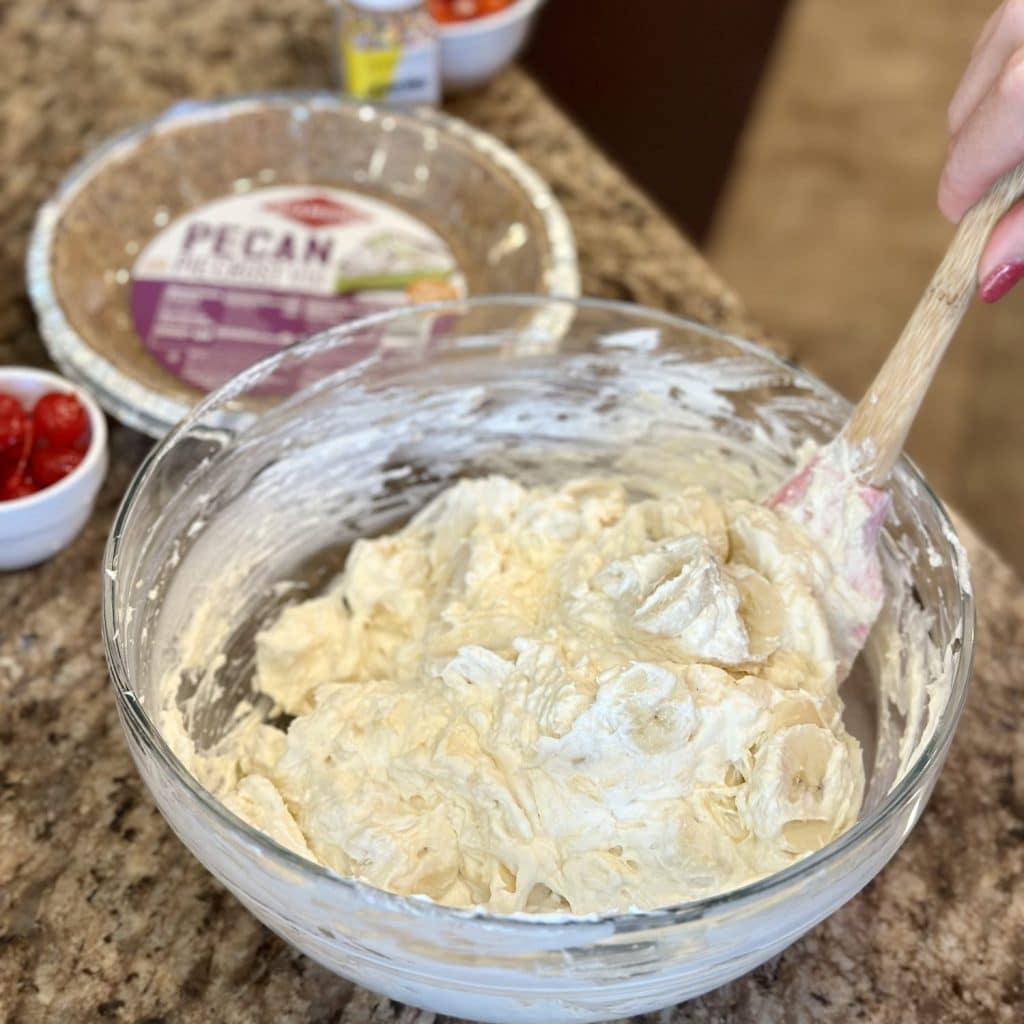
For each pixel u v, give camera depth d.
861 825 0.63
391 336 0.94
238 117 1.31
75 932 0.79
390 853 0.76
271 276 1.26
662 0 2.57
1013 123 0.66
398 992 0.69
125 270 1.25
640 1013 0.71
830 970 0.79
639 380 0.98
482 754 0.78
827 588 0.82
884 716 0.87
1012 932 0.82
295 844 0.77
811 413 0.91
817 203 2.51
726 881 0.72
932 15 2.83
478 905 0.76
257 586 0.97
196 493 0.86
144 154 1.29
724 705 0.74
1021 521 2.13
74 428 1.00
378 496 1.03
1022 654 0.99
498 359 0.98
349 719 0.84
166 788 0.67
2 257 1.26
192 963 0.78
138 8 1.57
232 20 1.56
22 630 0.97
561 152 1.42
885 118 2.64
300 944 0.69
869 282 2.40
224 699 0.92
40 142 1.38
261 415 0.89
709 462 1.01
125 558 0.77
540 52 2.46
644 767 0.73
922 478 0.83
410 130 1.32
